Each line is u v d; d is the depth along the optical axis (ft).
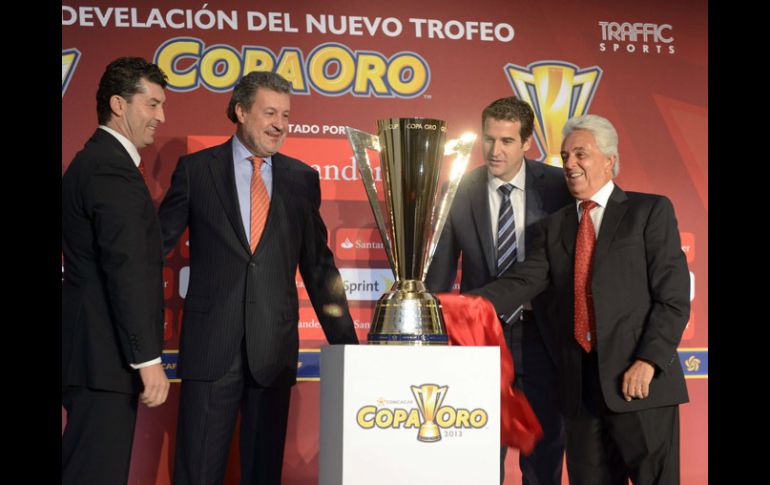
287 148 13.16
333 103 13.29
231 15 13.12
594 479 11.19
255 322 11.00
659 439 10.77
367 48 13.37
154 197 12.84
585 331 11.13
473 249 13.00
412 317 7.50
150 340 9.18
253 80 11.54
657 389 10.75
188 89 13.00
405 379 7.09
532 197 13.00
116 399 9.30
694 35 14.06
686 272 11.04
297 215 11.69
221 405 10.93
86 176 9.44
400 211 7.77
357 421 7.02
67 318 9.41
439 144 7.83
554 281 11.59
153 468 12.62
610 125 11.60
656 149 13.88
